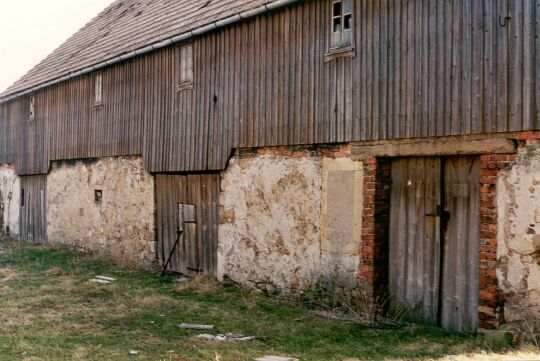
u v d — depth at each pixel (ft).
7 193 78.43
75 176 61.46
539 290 22.99
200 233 43.37
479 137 25.52
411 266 29.09
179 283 41.37
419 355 22.67
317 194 33.40
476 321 25.94
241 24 39.40
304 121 34.24
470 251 26.37
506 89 24.45
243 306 33.47
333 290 31.91
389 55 29.58
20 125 73.67
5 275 44.21
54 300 34.63
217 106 41.37
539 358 19.75
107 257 51.96
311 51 34.06
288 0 34.35
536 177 23.32
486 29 25.36
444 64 27.02
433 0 27.63
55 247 61.67
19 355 23.31
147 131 49.08
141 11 61.16
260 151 37.63
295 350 24.56
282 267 35.53
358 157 30.99
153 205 48.57
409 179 29.40
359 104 30.99
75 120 60.90
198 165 43.01
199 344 25.57
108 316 30.78
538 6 23.52
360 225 30.68
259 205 37.52
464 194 26.76
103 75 56.03
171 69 46.34
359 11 31.35
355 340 25.82
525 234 23.56
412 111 28.32
